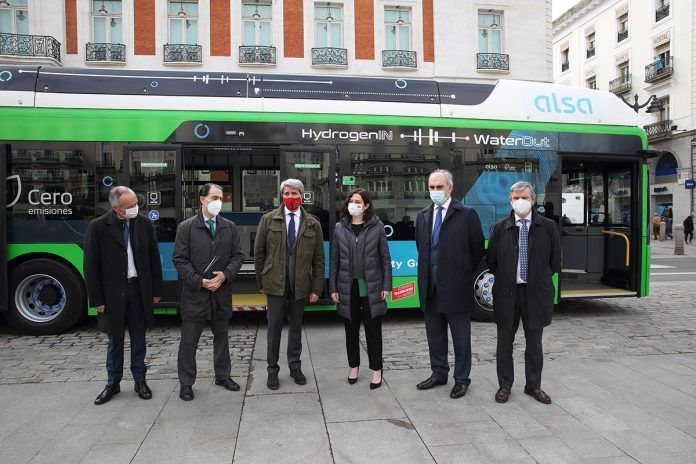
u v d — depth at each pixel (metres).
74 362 5.04
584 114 7.26
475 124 6.84
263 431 3.42
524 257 3.97
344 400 4.00
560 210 7.05
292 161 6.42
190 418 3.64
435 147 6.73
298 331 4.43
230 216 8.48
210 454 3.09
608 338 6.01
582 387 4.29
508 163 6.90
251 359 5.19
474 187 6.78
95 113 6.19
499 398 3.96
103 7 19.08
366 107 6.66
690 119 27.47
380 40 20.31
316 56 19.91
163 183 6.21
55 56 18.08
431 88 6.91
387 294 4.23
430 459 3.03
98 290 3.87
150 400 3.99
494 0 20.88
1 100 6.08
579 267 8.15
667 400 3.99
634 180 7.40
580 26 36.94
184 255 4.05
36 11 18.19
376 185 6.58
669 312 7.66
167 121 6.27
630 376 4.57
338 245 4.36
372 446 3.20
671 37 28.48
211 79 6.52
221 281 4.07
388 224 6.59
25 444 3.23
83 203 6.12
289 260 4.35
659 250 20.77
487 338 6.04
